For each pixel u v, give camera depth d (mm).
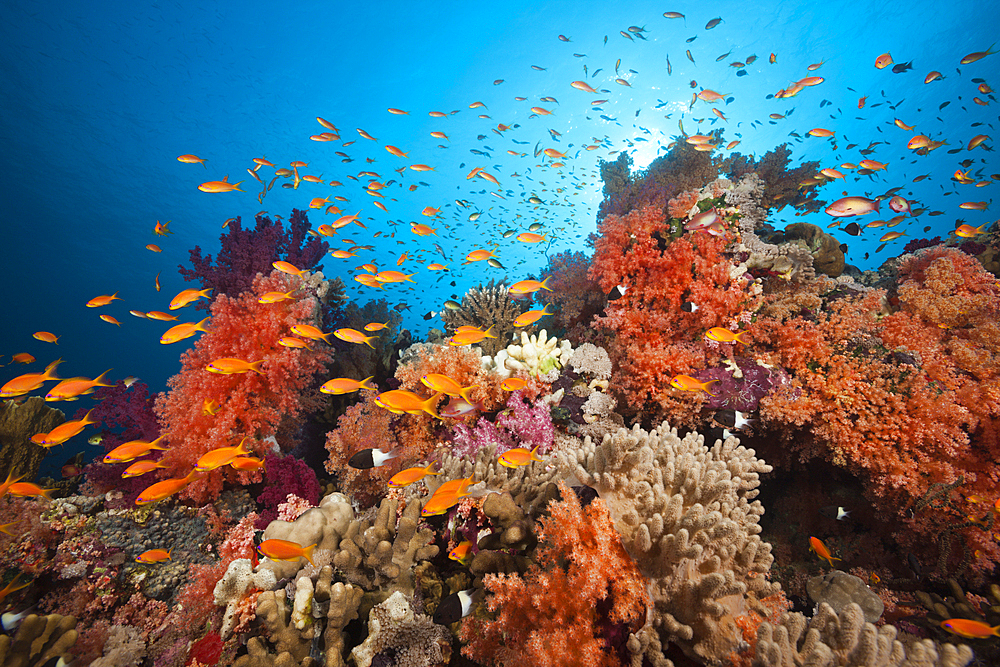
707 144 6383
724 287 4961
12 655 2725
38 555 3410
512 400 4570
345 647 2697
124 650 3170
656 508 2475
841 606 3021
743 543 2438
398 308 8766
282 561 2967
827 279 5352
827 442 4121
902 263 5898
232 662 2824
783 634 1862
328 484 5355
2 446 4887
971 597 3271
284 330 5262
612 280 5289
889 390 4113
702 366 4645
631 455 2721
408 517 2975
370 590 2895
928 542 3754
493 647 2482
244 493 4730
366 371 7273
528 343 5207
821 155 30484
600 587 2166
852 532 4234
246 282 6934
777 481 4789
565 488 2691
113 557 3695
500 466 3561
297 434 6211
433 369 5074
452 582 3182
